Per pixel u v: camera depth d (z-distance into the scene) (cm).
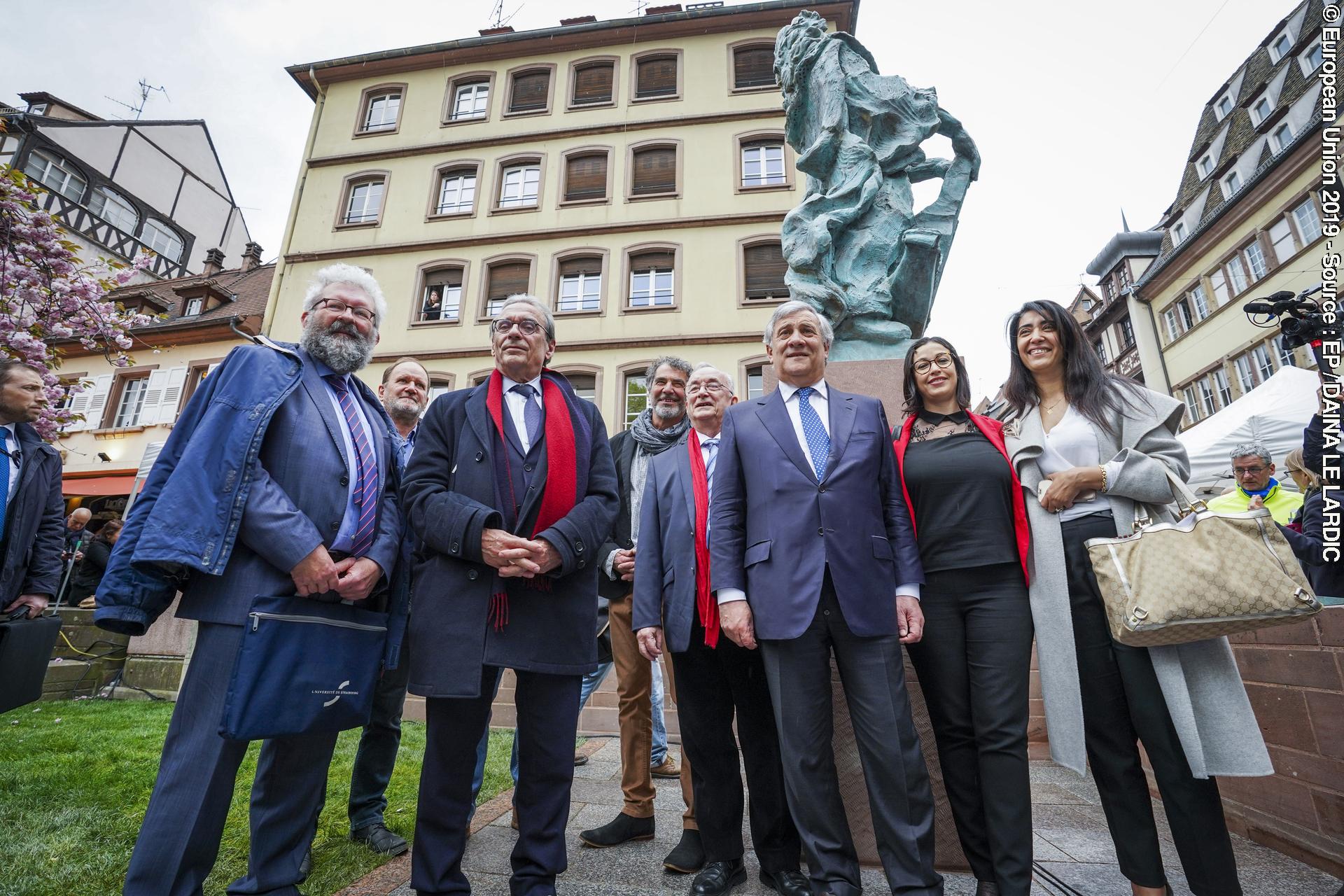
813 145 385
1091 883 203
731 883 206
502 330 217
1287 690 234
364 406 213
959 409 222
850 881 169
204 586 167
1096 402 196
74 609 724
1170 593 159
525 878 178
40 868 209
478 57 1883
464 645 180
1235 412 738
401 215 1758
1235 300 2036
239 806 283
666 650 264
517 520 193
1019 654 183
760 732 213
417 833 179
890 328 337
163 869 147
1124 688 177
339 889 199
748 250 1595
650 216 1641
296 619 164
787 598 185
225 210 2917
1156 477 178
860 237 362
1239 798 258
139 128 2544
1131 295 2431
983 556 189
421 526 186
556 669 188
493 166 1766
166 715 517
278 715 155
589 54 1825
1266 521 164
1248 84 2203
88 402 1939
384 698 250
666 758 375
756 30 1762
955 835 214
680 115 1709
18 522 351
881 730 176
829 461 197
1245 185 1950
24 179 705
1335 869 212
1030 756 407
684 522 228
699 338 1523
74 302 796
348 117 1888
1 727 454
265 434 179
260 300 2086
